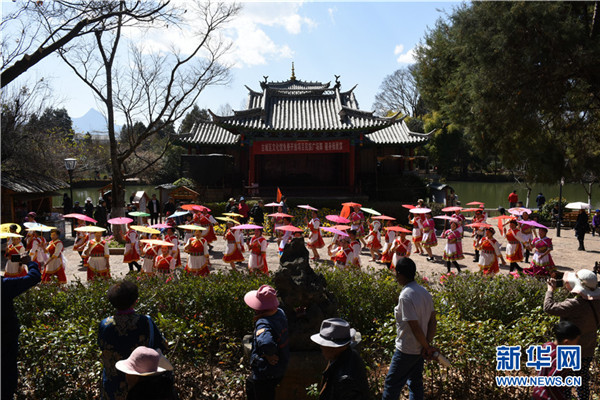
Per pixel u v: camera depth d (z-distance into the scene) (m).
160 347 4.03
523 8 12.01
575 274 4.97
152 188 53.22
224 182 29.06
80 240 13.35
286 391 5.28
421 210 15.82
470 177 71.12
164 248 11.51
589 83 12.78
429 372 5.71
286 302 5.51
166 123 18.95
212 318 7.20
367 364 5.97
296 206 25.17
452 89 16.77
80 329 5.93
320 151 27.80
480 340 5.73
